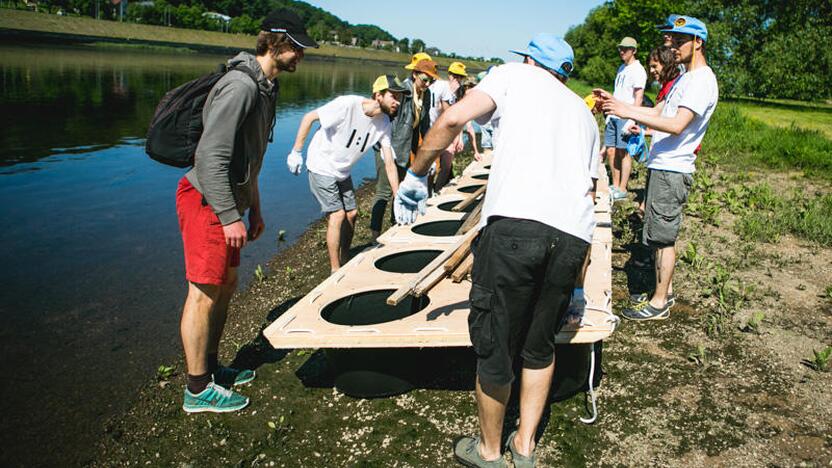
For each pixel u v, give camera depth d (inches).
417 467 110.5
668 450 112.8
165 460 117.0
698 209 275.1
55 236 246.5
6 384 143.6
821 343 150.4
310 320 128.3
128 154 410.6
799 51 1092.5
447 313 130.1
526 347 100.2
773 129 517.0
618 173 290.7
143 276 209.5
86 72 1058.7
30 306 184.2
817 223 240.1
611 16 1517.0
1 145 415.5
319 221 289.6
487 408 99.3
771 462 108.6
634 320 165.9
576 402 128.3
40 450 121.0
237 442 120.6
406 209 105.9
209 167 109.5
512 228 90.7
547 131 93.9
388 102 181.2
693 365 141.8
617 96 287.0
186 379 146.1
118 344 163.6
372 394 130.6
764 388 131.5
